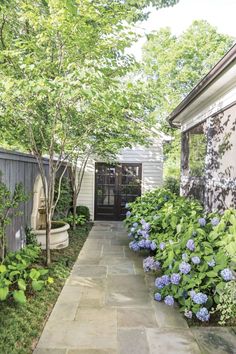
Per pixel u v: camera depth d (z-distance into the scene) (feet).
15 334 8.64
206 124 18.79
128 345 8.59
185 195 24.45
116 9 12.39
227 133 15.42
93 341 8.77
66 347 8.43
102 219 33.55
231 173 14.96
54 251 18.35
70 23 11.51
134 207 21.68
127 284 13.56
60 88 10.70
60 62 12.78
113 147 23.79
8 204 12.81
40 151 17.08
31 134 15.23
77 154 22.94
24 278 11.62
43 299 11.39
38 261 15.87
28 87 11.25
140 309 10.98
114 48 13.38
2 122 15.51
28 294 11.60
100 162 33.42
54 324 9.72
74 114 15.81
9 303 10.59
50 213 15.70
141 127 22.30
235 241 9.91
